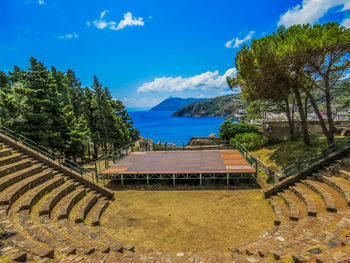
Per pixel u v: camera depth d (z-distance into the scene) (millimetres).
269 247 6117
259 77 13898
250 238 7527
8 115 16750
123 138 28016
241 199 11070
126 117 36812
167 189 12977
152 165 15031
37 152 12641
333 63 11812
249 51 13430
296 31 12680
